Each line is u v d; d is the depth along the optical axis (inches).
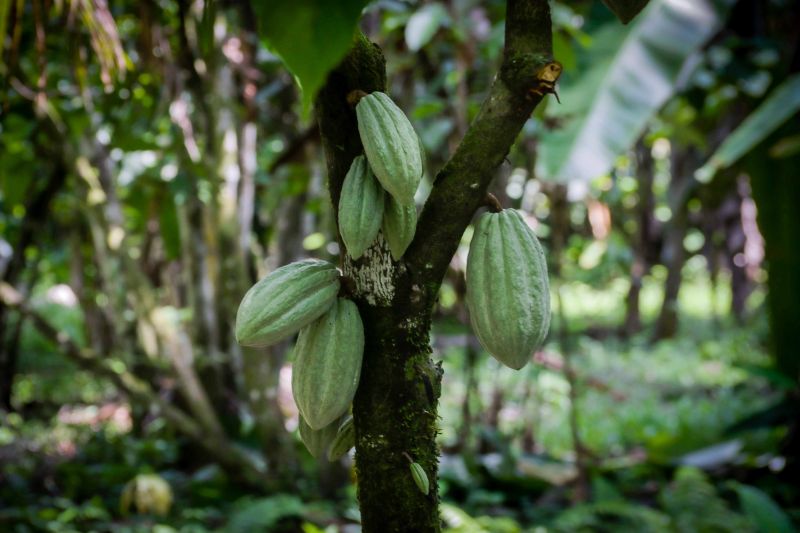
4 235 227.6
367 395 46.2
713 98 230.2
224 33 149.9
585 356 391.5
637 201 386.0
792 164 167.3
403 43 173.2
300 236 211.8
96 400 313.6
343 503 161.6
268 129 209.3
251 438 192.1
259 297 45.1
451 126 159.0
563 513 152.6
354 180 44.1
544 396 272.1
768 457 191.0
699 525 137.4
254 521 135.8
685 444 201.9
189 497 171.0
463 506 169.2
